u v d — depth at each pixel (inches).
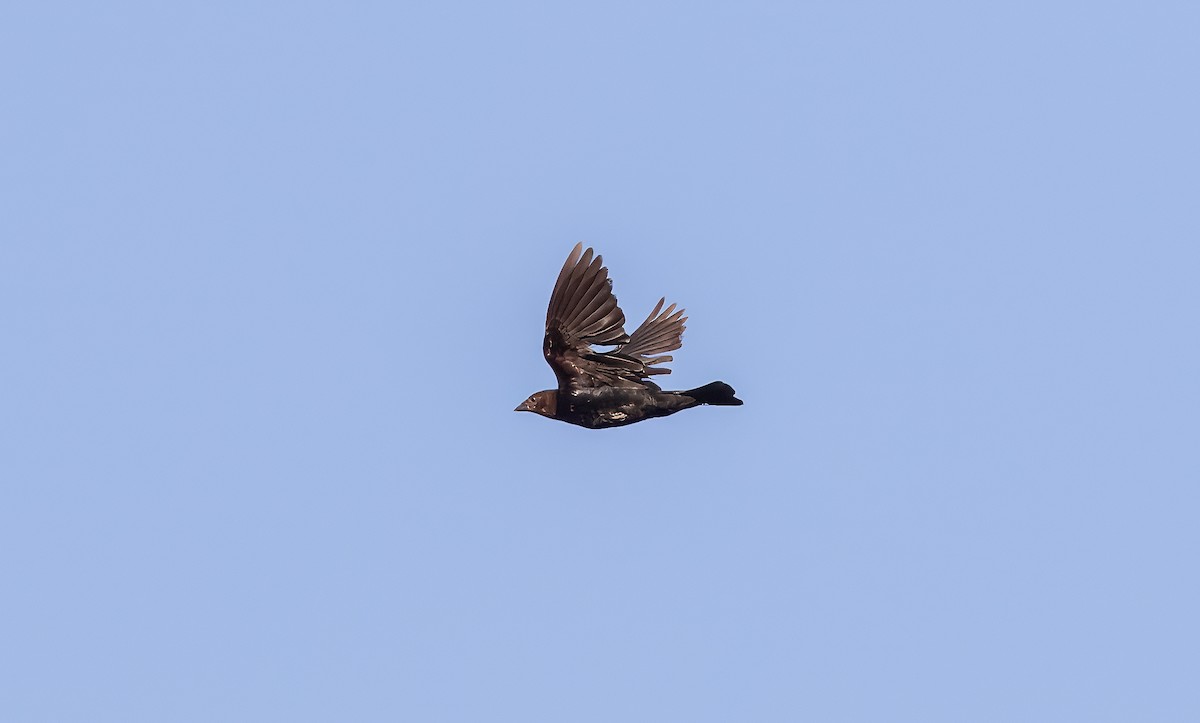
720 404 707.4
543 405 705.6
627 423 708.0
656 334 765.9
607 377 705.0
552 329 700.7
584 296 700.7
